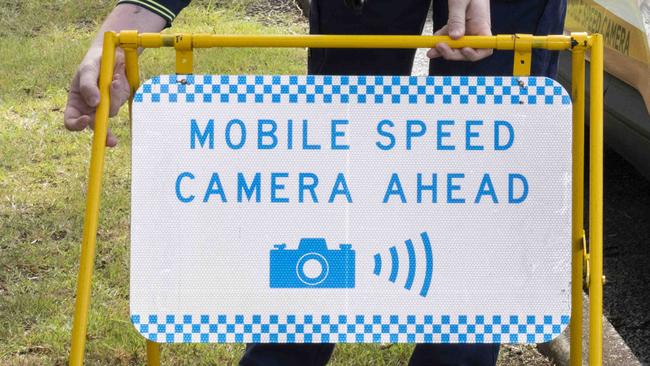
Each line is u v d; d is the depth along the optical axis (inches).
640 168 189.8
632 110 181.5
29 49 299.7
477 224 106.6
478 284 106.8
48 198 205.2
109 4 349.4
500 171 106.3
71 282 172.4
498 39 107.5
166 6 116.0
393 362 150.0
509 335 107.0
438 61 121.7
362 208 106.3
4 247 185.0
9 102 258.2
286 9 343.6
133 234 106.3
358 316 106.7
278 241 106.6
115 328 157.4
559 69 214.1
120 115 245.9
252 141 106.2
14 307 163.8
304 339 106.8
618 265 194.2
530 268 106.9
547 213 106.7
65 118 109.9
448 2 113.7
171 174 106.4
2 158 223.1
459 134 106.0
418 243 106.5
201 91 106.0
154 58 284.5
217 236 106.5
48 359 150.8
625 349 158.1
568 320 107.0
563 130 106.3
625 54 183.9
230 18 331.6
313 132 106.0
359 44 106.7
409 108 105.8
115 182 212.5
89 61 109.6
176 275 106.5
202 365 148.6
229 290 106.6
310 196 106.3
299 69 276.5
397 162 106.0
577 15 212.7
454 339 106.9
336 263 106.7
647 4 178.5
